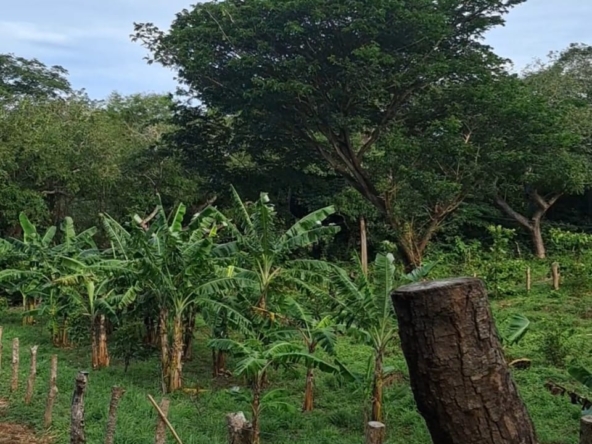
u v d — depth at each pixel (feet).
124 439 25.71
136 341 42.09
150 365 42.80
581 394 32.96
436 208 72.69
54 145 71.82
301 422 30.60
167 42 71.77
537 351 42.63
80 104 82.28
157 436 22.00
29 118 72.74
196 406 32.73
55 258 49.01
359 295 30.60
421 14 61.82
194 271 36.52
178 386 36.40
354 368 38.91
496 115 65.77
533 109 65.16
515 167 69.26
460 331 9.78
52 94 118.62
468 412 9.78
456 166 69.46
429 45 66.18
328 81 68.39
